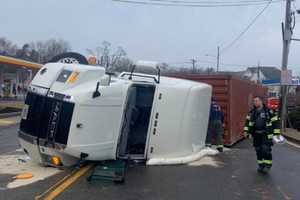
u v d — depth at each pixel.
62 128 8.33
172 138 10.40
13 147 12.42
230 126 14.55
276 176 9.51
